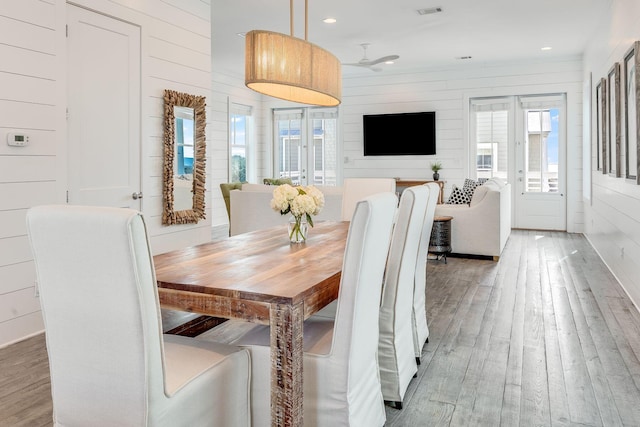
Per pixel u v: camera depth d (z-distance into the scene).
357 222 1.60
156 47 4.18
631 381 2.45
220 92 8.48
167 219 4.34
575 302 3.85
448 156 8.40
